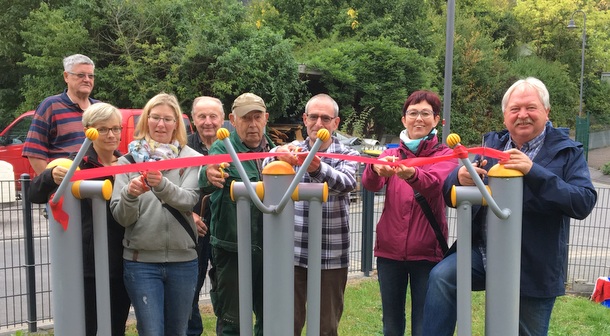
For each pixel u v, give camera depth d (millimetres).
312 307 1899
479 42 27953
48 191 1926
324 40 20891
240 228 1915
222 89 15094
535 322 2352
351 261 6391
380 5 22812
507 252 1821
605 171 21906
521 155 1841
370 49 19281
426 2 28953
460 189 1863
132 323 4406
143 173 2408
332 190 2756
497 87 27688
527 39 37406
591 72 37719
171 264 2750
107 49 15703
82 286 1935
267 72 15625
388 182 3160
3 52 17750
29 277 4234
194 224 2822
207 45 15102
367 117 19594
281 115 17141
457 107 26234
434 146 2986
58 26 14766
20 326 4430
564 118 32188
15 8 17578
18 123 10609
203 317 4594
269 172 1811
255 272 2717
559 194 2043
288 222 1816
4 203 4414
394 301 3207
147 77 15117
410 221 3053
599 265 6129
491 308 1854
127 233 2701
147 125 2822
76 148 3756
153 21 15328
